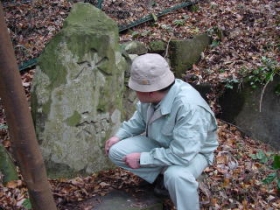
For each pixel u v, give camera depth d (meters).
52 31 5.27
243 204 3.33
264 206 3.36
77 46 3.31
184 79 4.99
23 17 5.36
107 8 5.69
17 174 3.38
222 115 4.70
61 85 3.32
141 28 5.53
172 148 2.67
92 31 3.37
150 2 6.00
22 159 1.84
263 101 4.52
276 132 4.43
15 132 1.78
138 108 3.06
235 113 4.62
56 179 3.41
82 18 3.55
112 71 3.48
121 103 3.63
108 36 3.40
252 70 4.66
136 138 3.04
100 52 3.38
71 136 3.41
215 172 3.63
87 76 3.38
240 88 4.63
